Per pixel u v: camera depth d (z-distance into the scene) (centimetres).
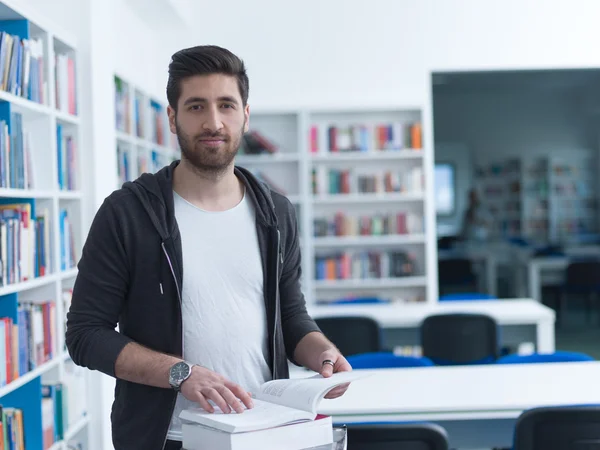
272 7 725
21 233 322
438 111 1217
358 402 292
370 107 717
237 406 145
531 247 1109
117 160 485
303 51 727
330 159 741
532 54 727
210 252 172
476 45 727
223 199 176
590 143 1207
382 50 727
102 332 162
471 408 284
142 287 168
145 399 166
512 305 617
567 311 1098
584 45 727
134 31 623
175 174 177
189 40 718
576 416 246
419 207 748
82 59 411
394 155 721
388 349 648
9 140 316
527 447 248
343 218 730
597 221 1211
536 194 1216
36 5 411
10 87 319
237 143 168
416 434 232
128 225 167
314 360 175
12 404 330
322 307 619
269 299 177
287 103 726
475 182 1222
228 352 171
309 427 144
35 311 333
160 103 638
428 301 725
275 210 182
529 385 312
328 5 726
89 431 406
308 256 719
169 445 166
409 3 727
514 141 1220
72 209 402
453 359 515
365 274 728
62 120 388
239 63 167
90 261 167
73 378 382
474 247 1144
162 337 169
